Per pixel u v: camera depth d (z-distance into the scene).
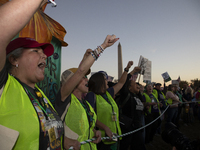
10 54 0.89
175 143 1.10
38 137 0.79
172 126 1.22
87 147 1.57
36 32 2.25
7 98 0.77
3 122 0.72
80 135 1.45
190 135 5.50
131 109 3.01
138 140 3.00
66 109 1.39
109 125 2.26
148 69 5.84
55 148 0.91
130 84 3.37
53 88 2.88
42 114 0.87
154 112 4.84
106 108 2.27
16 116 0.75
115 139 2.05
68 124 1.37
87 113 1.64
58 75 3.05
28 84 0.95
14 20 0.56
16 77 0.90
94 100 2.20
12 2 0.57
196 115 9.52
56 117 1.01
